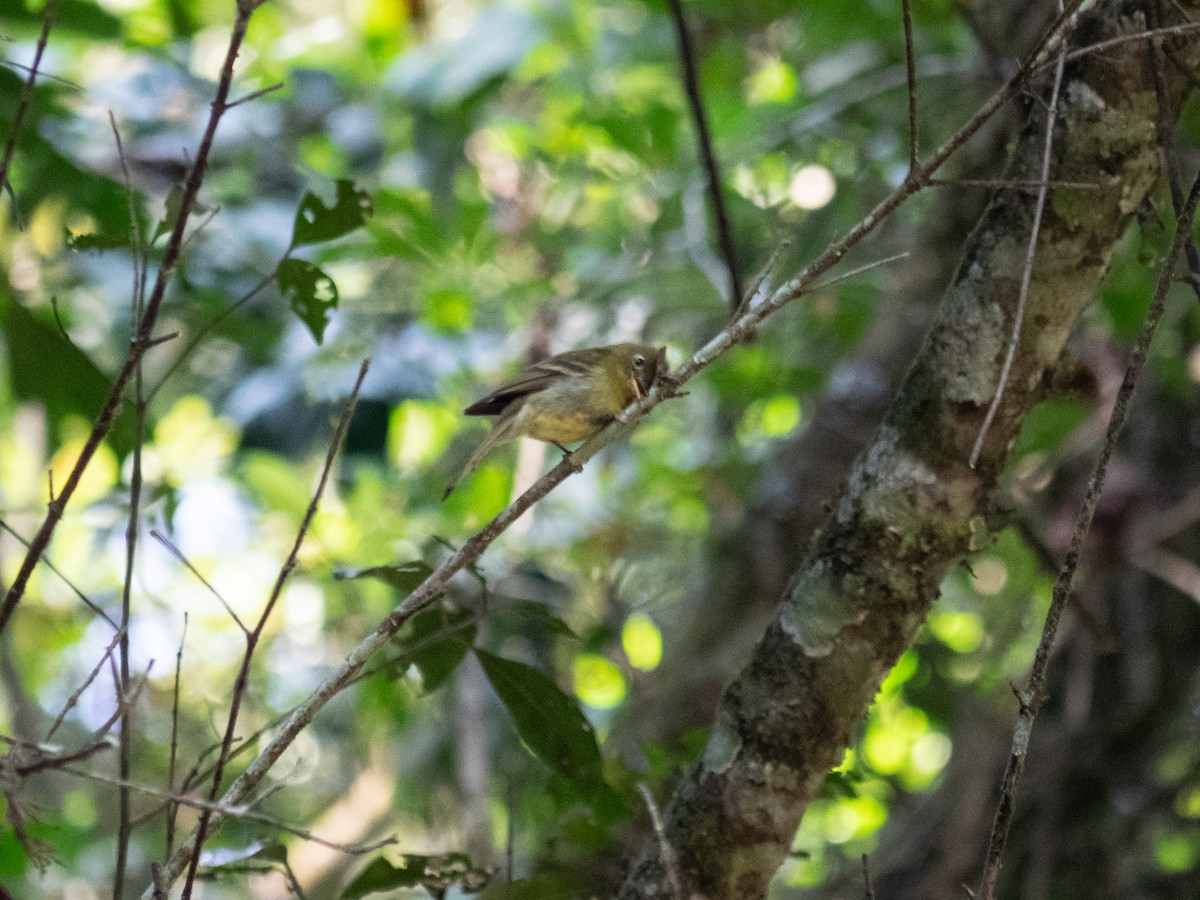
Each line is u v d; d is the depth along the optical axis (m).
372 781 14.95
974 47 13.47
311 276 6.88
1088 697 11.59
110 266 12.40
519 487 15.07
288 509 14.36
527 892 7.67
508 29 14.45
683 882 6.30
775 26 16.97
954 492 6.38
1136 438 12.19
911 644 6.49
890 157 14.69
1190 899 11.38
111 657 5.53
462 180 15.83
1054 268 6.39
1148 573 12.00
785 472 11.68
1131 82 6.43
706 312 14.59
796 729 6.35
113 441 9.29
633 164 16.19
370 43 15.50
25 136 10.24
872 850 14.41
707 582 11.87
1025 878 11.14
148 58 14.03
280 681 15.30
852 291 14.09
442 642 7.03
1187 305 11.59
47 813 6.05
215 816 5.31
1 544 15.42
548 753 7.10
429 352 13.60
